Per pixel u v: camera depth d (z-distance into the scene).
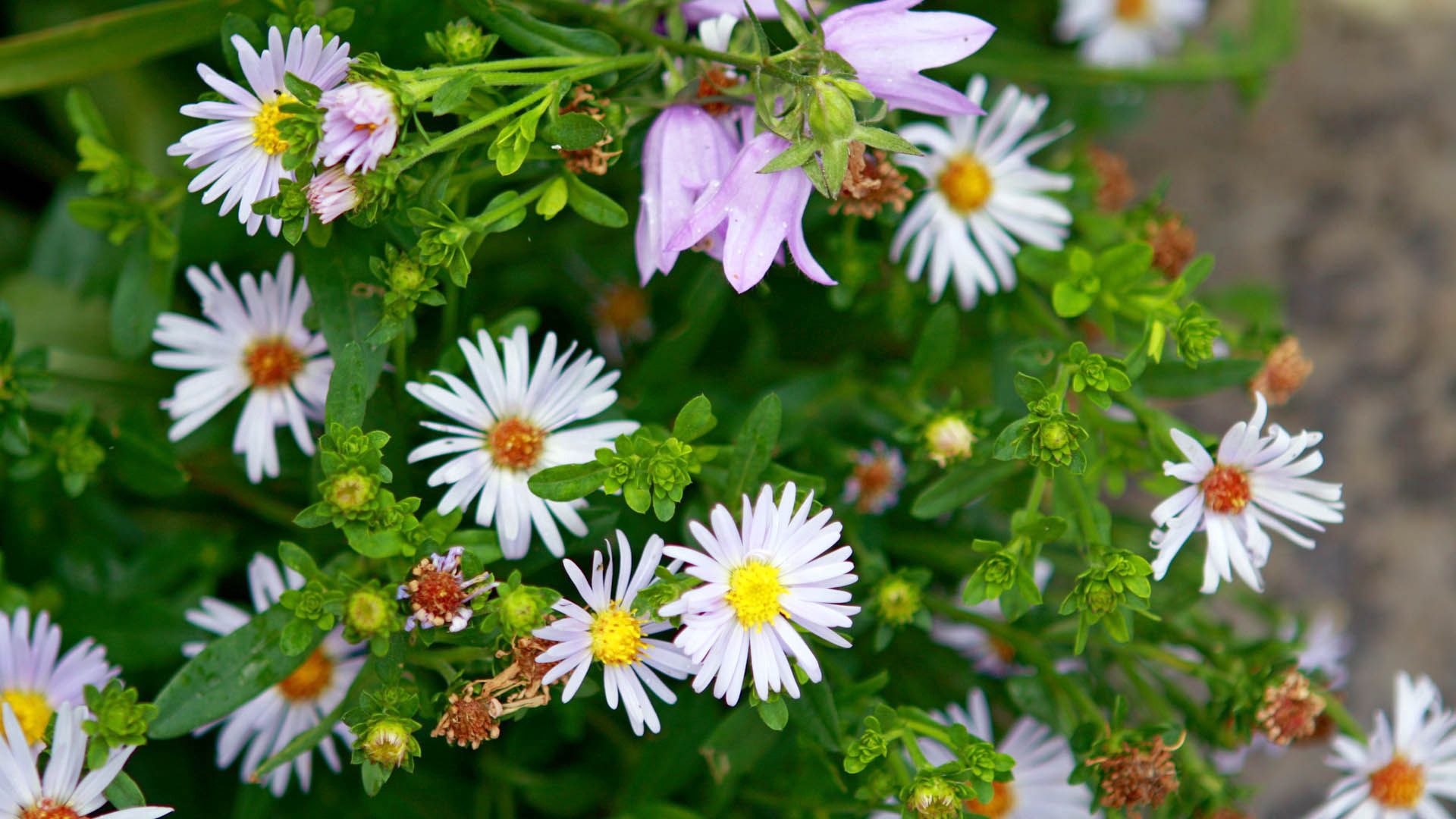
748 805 0.63
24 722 0.59
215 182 0.56
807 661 0.56
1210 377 0.59
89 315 0.65
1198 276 0.59
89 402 0.62
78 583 0.62
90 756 0.56
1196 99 0.76
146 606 0.61
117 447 0.61
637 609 0.56
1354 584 0.73
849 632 0.60
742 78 0.58
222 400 0.60
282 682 0.60
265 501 0.63
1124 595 0.57
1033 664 0.61
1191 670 0.60
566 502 0.58
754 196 0.55
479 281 0.65
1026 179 0.63
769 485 0.56
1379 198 0.75
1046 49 0.72
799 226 0.55
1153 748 0.58
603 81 0.57
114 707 0.56
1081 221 0.63
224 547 0.63
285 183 0.55
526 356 0.58
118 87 0.66
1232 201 0.75
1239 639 0.62
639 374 0.61
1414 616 0.73
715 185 0.56
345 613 0.56
